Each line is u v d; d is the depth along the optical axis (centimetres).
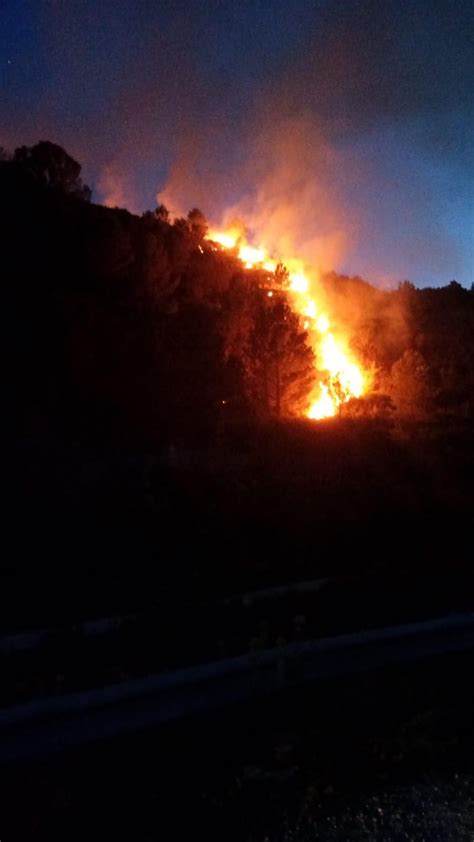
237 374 1917
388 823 478
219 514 1277
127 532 1195
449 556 1234
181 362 1903
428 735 614
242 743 604
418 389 1889
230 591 1030
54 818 499
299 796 518
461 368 2123
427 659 761
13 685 725
